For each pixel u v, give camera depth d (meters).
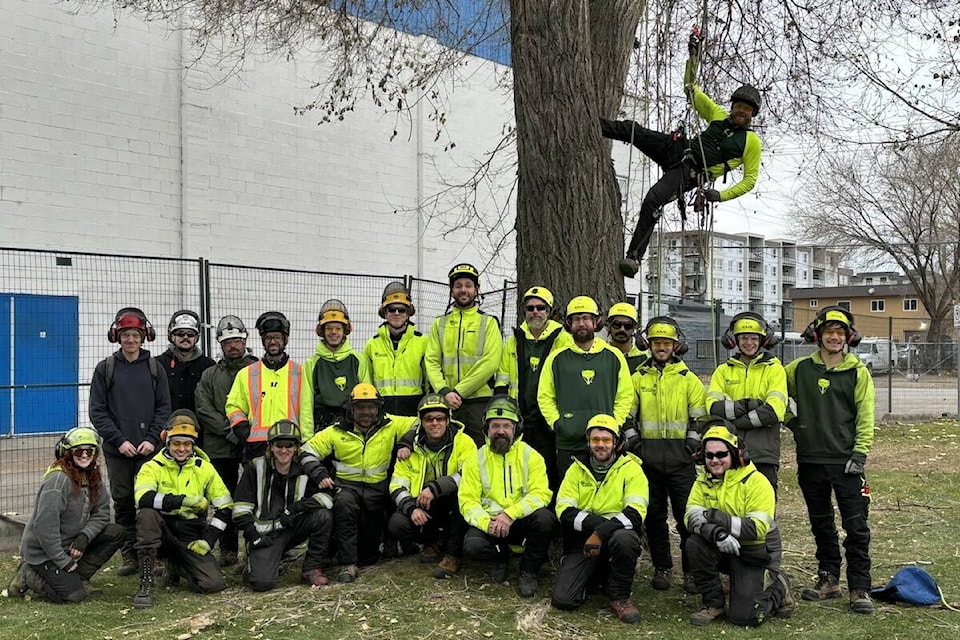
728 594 5.54
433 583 5.89
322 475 5.90
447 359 6.37
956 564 6.44
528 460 5.82
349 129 15.88
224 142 14.26
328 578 6.06
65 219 12.61
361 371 6.68
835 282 73.25
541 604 5.44
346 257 15.79
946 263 42.19
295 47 14.49
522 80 6.92
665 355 5.88
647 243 7.11
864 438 5.39
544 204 6.86
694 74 7.45
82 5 12.77
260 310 14.34
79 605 5.50
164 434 5.90
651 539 5.96
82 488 5.64
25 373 12.23
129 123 13.24
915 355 20.53
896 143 12.02
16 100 12.17
